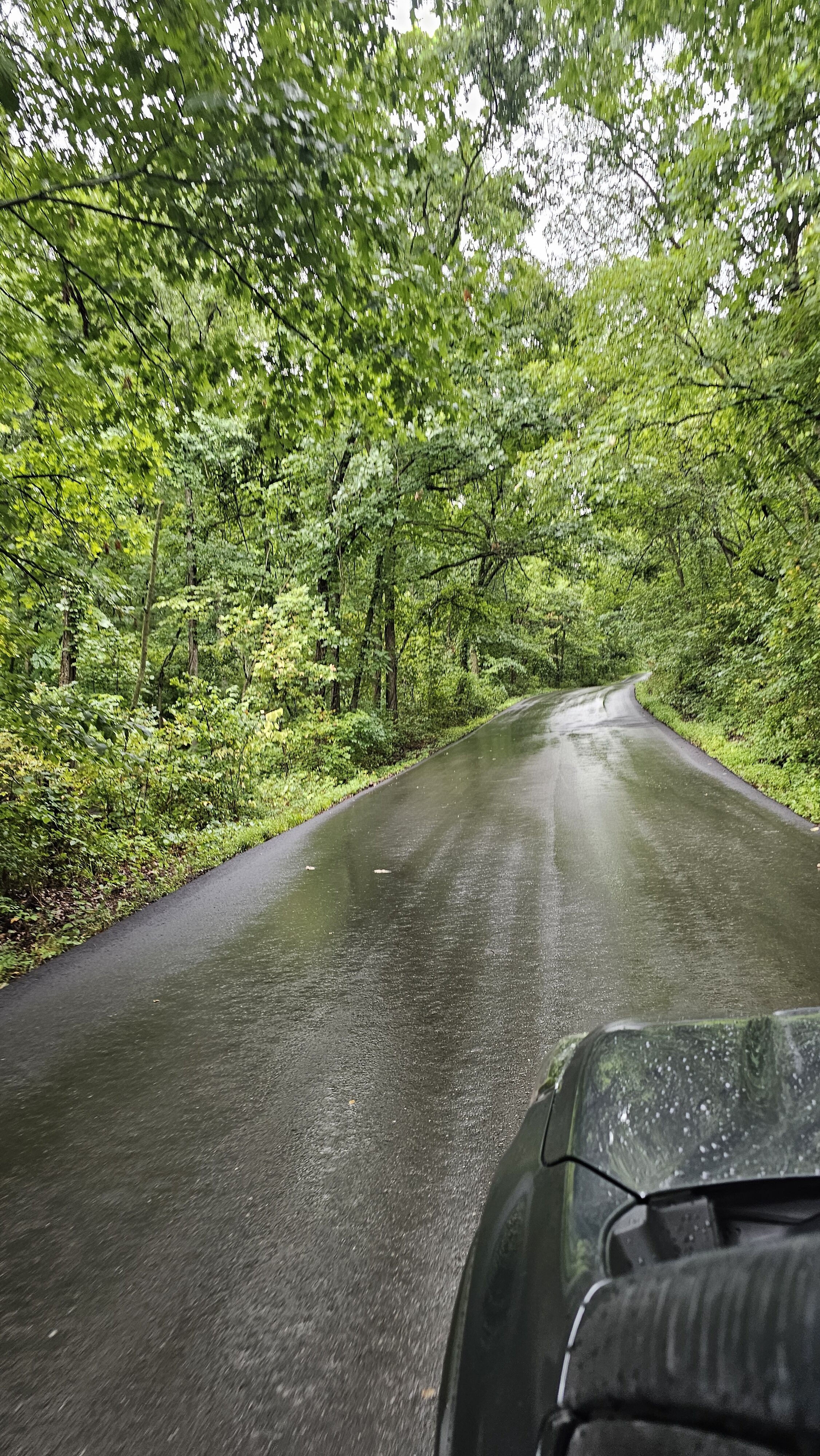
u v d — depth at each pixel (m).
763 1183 1.28
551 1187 1.49
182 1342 2.44
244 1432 2.10
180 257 7.15
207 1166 3.45
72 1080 4.38
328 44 5.59
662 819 10.73
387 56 5.89
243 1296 2.63
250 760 14.85
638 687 45.56
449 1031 4.66
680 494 21.31
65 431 9.38
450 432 20.83
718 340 11.55
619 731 25.52
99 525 10.70
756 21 6.97
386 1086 4.05
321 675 19.80
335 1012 5.08
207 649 20.97
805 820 9.92
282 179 5.84
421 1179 3.23
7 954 6.70
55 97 5.58
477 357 8.03
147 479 9.54
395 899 7.81
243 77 5.36
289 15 5.21
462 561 28.88
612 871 8.19
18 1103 4.15
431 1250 2.79
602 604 32.62
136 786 11.35
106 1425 2.16
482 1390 1.18
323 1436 2.07
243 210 6.09
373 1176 3.28
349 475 21.39
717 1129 1.46
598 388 13.67
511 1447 1.03
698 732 20.88
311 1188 3.23
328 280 6.58
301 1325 2.47
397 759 24.36
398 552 25.53
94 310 7.45
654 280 11.66
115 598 11.45
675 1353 0.74
